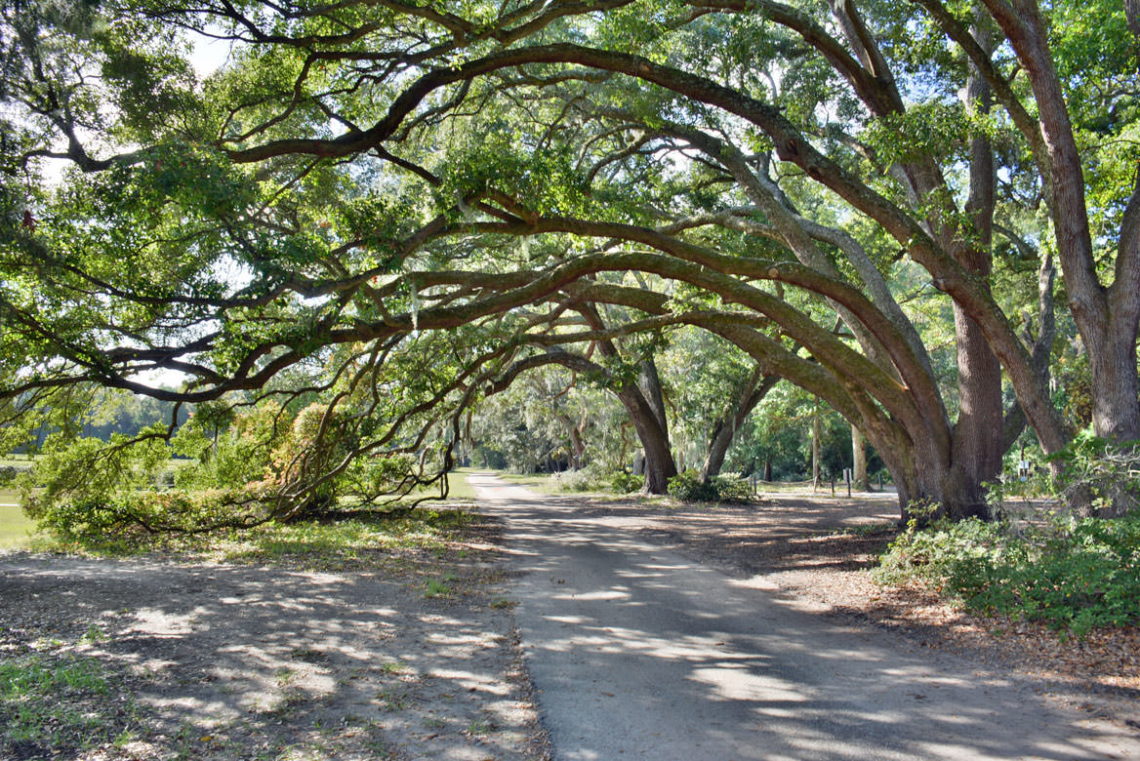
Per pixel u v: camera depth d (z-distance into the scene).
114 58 10.36
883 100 14.83
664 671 7.31
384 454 22.70
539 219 13.15
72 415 16.61
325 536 17.89
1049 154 12.48
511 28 14.14
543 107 20.47
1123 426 11.90
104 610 9.36
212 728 5.45
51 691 6.10
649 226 18.95
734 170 16.92
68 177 10.09
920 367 15.28
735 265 14.23
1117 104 18.84
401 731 5.55
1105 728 5.63
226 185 9.41
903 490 16.52
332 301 11.71
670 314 16.50
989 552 10.12
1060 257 12.67
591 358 37.41
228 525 18.45
